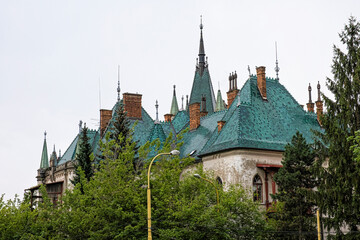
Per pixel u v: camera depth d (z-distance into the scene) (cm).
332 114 4975
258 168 5950
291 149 5191
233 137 6003
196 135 7162
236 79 7612
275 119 6394
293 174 5050
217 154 6159
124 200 4638
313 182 5147
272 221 5116
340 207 4716
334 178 4859
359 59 4869
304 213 5100
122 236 4481
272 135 6178
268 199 5897
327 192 4806
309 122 6650
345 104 4850
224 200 4688
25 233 5172
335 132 4822
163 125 7750
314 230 4991
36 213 5500
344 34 5059
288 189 5097
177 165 4853
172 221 4525
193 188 4844
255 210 4800
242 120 6134
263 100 6525
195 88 10094
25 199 6712
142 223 4466
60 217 4812
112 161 5019
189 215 4494
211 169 6222
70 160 7881
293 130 6400
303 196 5091
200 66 10125
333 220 4769
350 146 4428
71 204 4928
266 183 5934
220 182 6075
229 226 4691
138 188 4741
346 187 4700
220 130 6319
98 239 4525
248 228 4725
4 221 5588
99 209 4588
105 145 5216
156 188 4681
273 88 6769
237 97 6631
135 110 7506
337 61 5038
